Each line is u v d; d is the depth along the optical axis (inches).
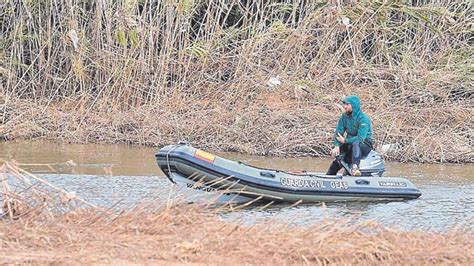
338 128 1881.2
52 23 2910.9
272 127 2541.8
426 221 1546.5
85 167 2113.7
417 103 2736.2
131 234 1162.0
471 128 2586.1
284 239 1128.8
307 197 1707.7
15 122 2657.5
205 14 2925.7
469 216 1605.6
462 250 1133.7
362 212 1624.0
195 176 1647.4
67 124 2657.5
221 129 2571.4
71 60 2847.0
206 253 1080.2
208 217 1262.3
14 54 2851.9
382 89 2746.1
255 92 2763.3
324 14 2876.5
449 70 2834.6
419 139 2465.6
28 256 1040.8
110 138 2593.5
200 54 2753.4
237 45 2930.6
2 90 2819.9
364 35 2876.5
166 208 1243.8
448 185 2010.3
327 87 2810.0
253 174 1673.2
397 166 2316.7
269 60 2871.6
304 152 2463.1
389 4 2915.8
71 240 1109.7
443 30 2930.6
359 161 1836.9
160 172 2053.4
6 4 2918.3
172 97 2751.0
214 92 2770.7
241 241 1119.6
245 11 2933.1
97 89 2827.3
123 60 2812.5
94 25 2881.4
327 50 2901.1
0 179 1396.4
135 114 2696.9
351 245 1106.7
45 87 2854.3
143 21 2827.3
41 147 2447.1
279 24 2842.0
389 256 1098.1
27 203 1254.3
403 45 2940.5
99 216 1219.9
